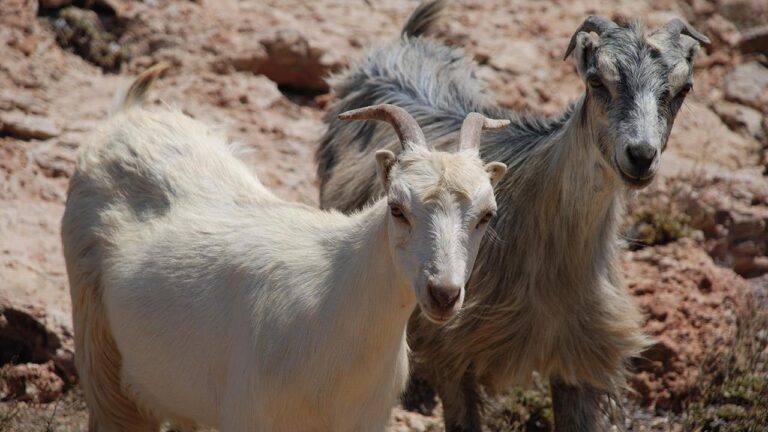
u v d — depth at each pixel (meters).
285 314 10.48
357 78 17.61
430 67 17.42
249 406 10.62
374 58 17.84
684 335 16.67
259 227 11.35
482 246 13.42
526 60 23.27
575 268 13.00
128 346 11.82
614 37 12.39
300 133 20.58
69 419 14.49
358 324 10.19
